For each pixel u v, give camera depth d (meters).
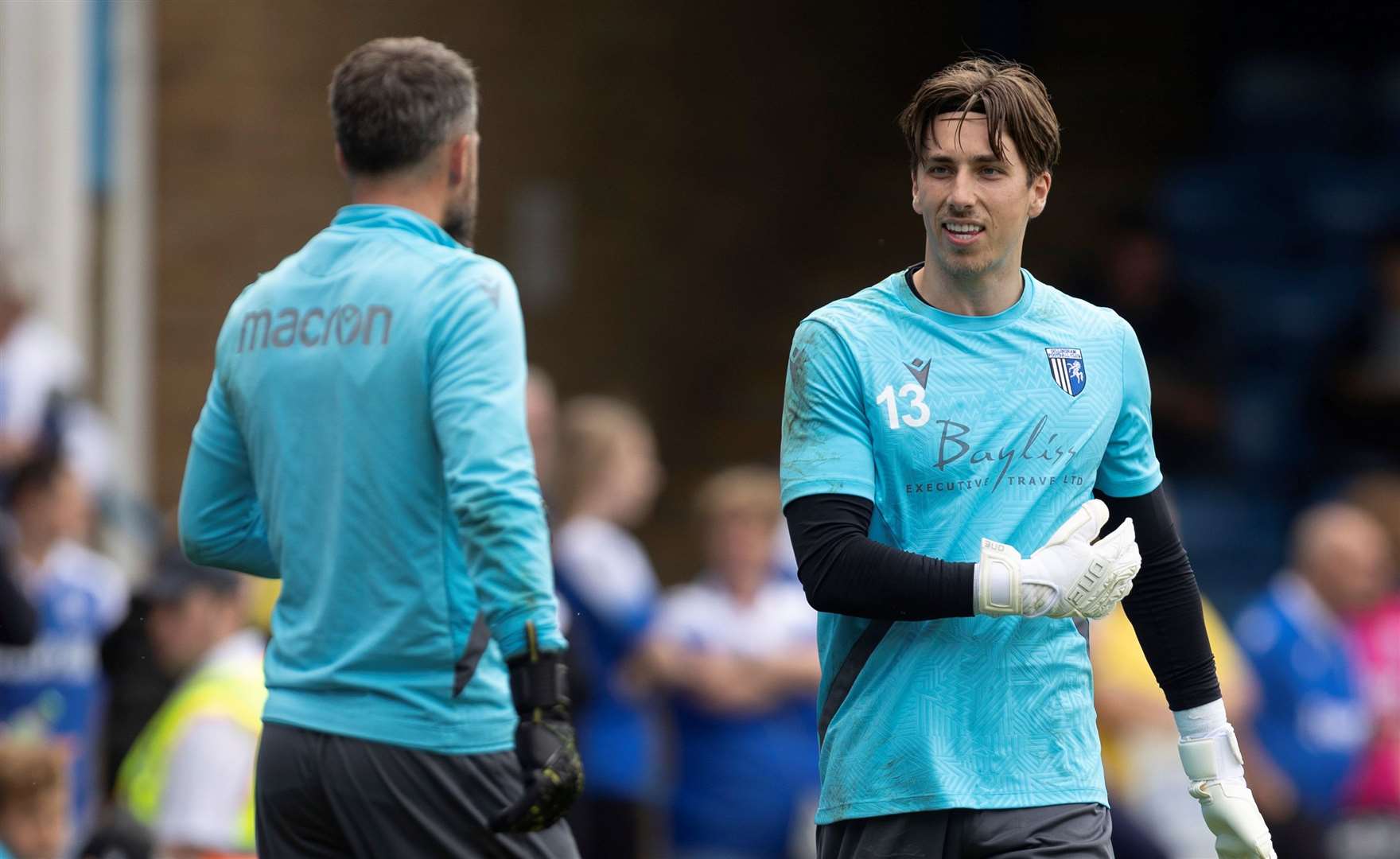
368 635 12.47
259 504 13.47
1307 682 28.69
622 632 24.06
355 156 13.08
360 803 12.45
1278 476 43.88
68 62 36.69
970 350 12.00
